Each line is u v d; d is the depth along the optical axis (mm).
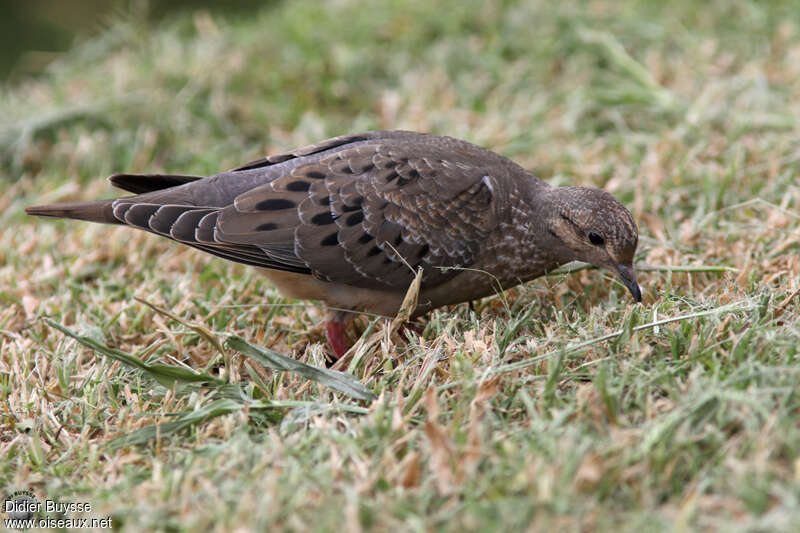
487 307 10289
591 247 9648
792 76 14461
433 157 9766
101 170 14320
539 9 16703
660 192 11891
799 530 5742
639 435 6824
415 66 16031
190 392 8500
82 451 7840
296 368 8391
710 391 6996
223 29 17953
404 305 9133
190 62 16219
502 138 13711
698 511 6191
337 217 9367
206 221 9391
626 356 7957
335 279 9516
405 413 7805
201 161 14156
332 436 7258
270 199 9391
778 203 11336
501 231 9820
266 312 10523
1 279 11406
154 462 7371
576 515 6098
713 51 15484
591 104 14461
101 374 8984
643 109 14266
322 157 9695
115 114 15070
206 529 6480
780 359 7555
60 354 9508
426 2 17172
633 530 5957
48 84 17344
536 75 15406
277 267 9422
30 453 7891
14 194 13789
